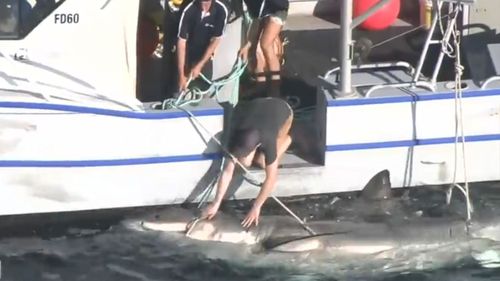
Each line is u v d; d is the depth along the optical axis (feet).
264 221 144.87
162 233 144.25
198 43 144.66
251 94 153.07
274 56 152.56
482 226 147.13
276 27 150.82
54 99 138.31
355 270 141.38
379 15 165.48
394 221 146.72
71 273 139.85
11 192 139.95
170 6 151.12
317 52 166.61
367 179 149.18
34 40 139.33
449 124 148.97
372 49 164.96
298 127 153.89
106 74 141.49
